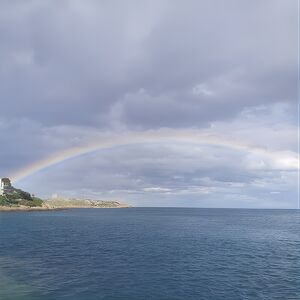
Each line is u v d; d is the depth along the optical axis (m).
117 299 41.44
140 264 62.72
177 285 48.06
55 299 41.00
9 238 105.19
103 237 109.62
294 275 55.06
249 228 152.12
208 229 143.75
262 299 41.84
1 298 41.19
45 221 195.62
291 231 139.12
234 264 63.88
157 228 148.50
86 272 55.53
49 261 65.31
